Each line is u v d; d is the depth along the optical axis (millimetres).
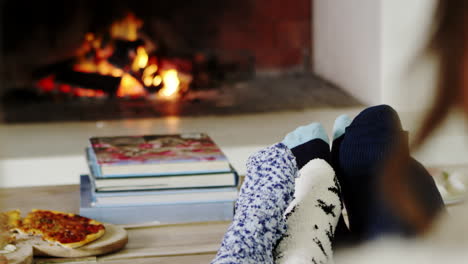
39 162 2727
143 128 3277
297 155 1180
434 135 279
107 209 1195
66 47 4203
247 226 806
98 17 4234
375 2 3479
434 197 847
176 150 1312
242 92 4086
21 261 947
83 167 2648
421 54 276
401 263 419
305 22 4473
